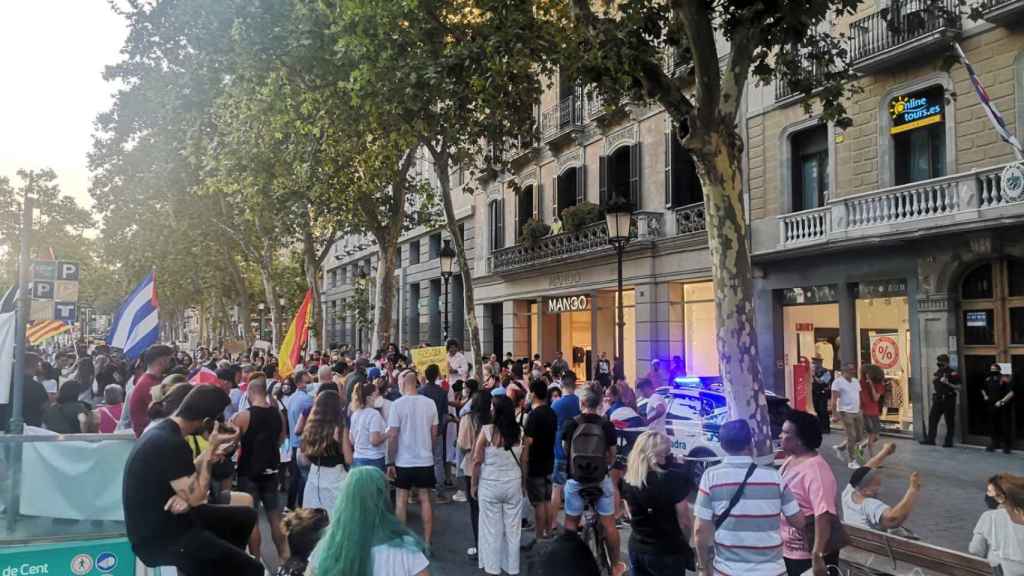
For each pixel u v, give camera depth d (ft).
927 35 46.91
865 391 42.52
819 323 57.26
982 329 46.60
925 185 46.83
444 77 39.47
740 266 26.66
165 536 12.73
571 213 76.95
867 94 52.85
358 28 39.73
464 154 53.78
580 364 82.48
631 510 15.99
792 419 15.96
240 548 14.93
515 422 23.65
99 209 105.60
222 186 67.15
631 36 28.73
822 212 54.13
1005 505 15.94
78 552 15.12
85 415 29.45
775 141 59.36
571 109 80.64
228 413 34.60
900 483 35.88
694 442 34.73
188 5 53.06
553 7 44.70
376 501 10.81
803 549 15.67
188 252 123.54
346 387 33.65
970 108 46.42
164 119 73.10
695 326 65.92
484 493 23.26
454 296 112.68
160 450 12.80
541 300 89.51
